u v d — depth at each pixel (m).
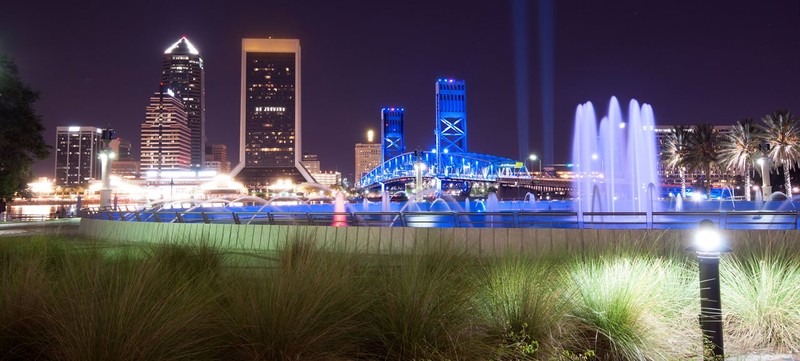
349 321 4.70
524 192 164.25
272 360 4.22
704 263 4.71
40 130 44.69
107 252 8.91
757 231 9.75
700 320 4.71
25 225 38.50
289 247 7.86
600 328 5.03
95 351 3.75
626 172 50.38
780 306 5.54
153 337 3.83
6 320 4.30
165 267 6.00
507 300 5.14
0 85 41.22
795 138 65.44
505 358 4.60
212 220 21.64
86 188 191.12
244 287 5.27
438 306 4.84
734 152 70.06
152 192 191.25
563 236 12.22
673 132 80.06
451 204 53.09
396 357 4.52
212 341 4.33
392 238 13.81
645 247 8.56
